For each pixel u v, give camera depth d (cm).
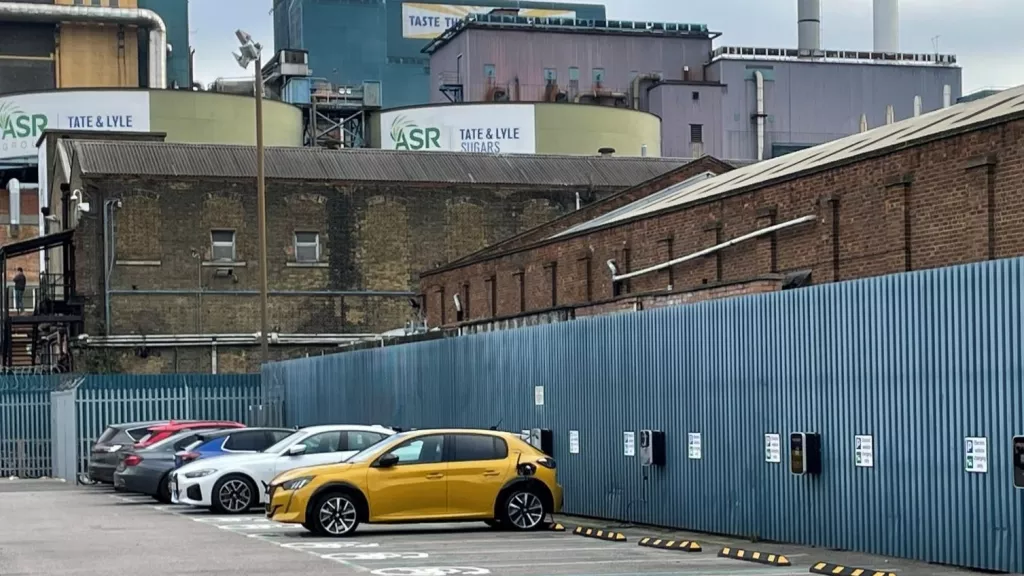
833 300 1853
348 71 12025
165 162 5659
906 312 1719
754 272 3002
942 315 1658
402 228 5809
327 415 3784
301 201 5712
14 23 9050
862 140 3155
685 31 9488
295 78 7781
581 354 2505
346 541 2070
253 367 5553
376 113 7506
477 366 2889
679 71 9438
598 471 2444
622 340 2372
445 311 5169
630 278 3600
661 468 2253
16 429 4291
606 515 2412
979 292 1600
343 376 3662
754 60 9269
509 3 12562
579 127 7356
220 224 5616
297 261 5697
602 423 2430
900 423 1727
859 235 2636
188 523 2512
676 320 2219
